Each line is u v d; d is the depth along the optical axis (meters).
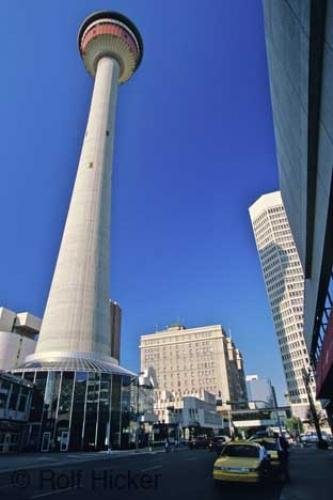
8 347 74.38
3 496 11.75
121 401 51.47
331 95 10.41
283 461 15.55
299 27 10.90
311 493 11.80
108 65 89.38
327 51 9.89
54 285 61.00
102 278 62.59
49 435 44.72
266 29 16.88
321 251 18.53
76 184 70.00
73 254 62.19
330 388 29.69
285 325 134.38
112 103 83.31
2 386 41.53
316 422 50.16
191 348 158.50
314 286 24.47
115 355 112.88
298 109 13.97
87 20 97.50
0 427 41.00
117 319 119.00
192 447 62.38
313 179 15.53
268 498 11.05
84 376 49.75
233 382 159.00
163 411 91.38
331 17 8.95
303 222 21.09
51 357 53.28
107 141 76.12
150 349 166.25
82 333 56.47
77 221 65.31
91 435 46.12
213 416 116.69
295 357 127.62
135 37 99.00
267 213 152.62
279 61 15.27
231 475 13.17
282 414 125.31
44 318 59.38
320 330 28.66
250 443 15.03
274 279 143.12
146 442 61.34
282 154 21.86
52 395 47.41
